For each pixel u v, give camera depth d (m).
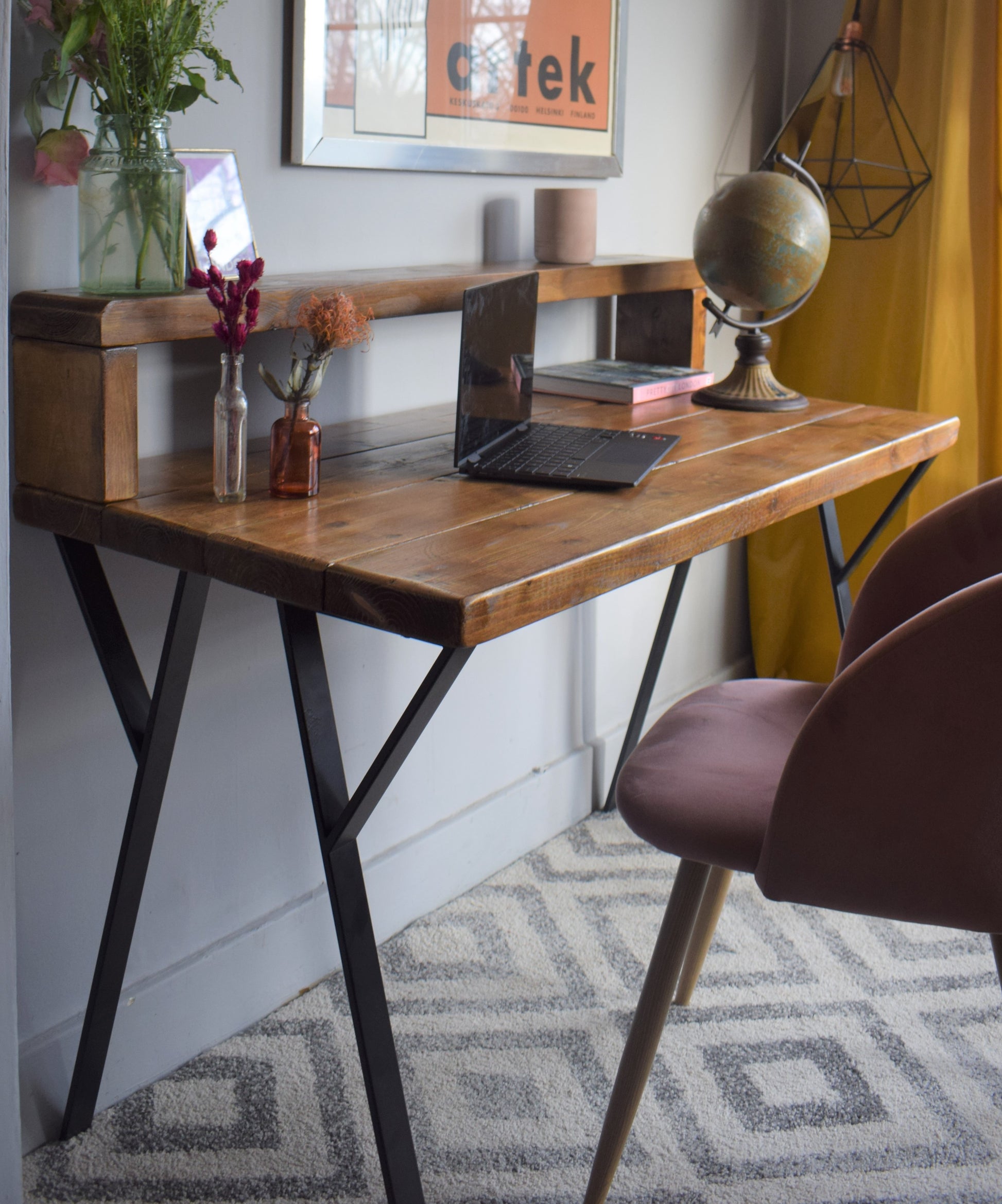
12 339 1.25
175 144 1.40
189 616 1.32
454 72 1.77
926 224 2.46
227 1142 1.50
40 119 1.23
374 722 1.89
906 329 2.53
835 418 1.88
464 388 1.38
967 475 2.44
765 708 1.58
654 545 1.20
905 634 1.04
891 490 2.59
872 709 1.08
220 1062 1.66
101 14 1.15
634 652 2.51
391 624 1.02
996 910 1.12
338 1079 1.63
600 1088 1.62
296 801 1.79
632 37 2.16
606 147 2.11
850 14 2.45
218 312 1.26
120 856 1.40
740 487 1.40
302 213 1.59
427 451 1.55
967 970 1.89
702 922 1.74
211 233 1.19
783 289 1.88
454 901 2.08
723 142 2.49
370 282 1.46
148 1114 1.55
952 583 1.45
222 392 1.22
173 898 1.63
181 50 1.22
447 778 2.06
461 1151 1.50
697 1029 1.74
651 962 1.33
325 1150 1.50
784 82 2.66
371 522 1.20
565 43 1.97
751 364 1.94
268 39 1.49
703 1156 1.49
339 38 1.57
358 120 1.63
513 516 1.24
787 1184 1.45
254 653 1.66
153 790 1.38
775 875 1.17
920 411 2.44
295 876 1.81
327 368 1.68
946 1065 1.66
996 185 2.32
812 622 2.82
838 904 1.17
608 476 1.39
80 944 1.52
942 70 2.36
